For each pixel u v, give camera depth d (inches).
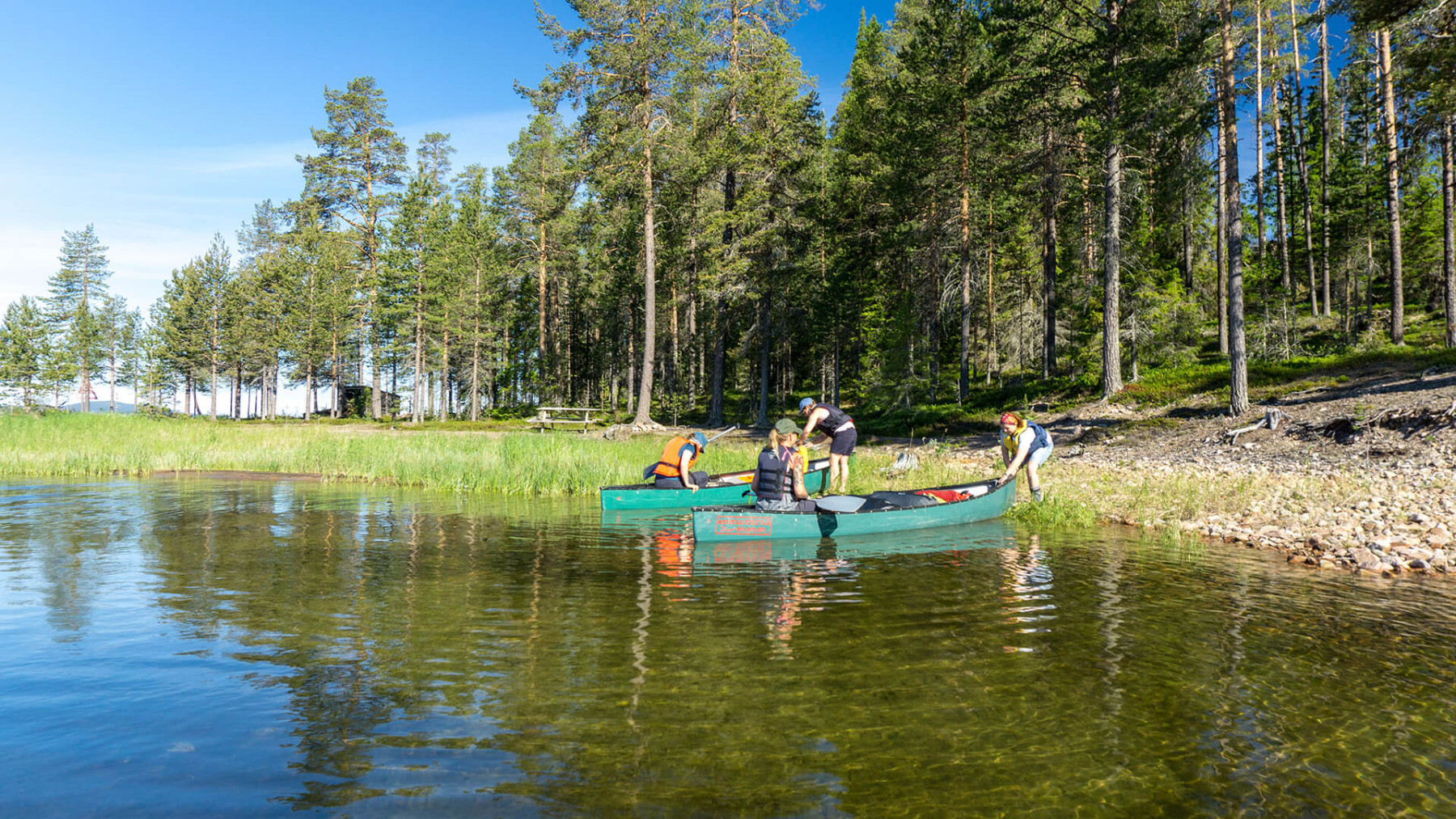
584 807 87.3
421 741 105.4
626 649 148.3
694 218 1156.5
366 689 125.4
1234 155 651.5
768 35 1100.5
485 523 332.2
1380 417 517.7
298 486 485.1
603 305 1715.1
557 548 269.1
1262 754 105.7
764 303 1228.5
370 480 527.2
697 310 1614.2
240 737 105.5
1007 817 86.6
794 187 1191.6
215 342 2289.6
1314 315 1194.6
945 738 109.0
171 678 129.0
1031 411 884.0
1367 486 389.1
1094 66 793.6
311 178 1691.7
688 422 1446.9
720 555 260.2
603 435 1009.5
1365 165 1168.8
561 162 1545.3
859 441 922.1
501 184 1550.2
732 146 1112.2
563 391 1782.7
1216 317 1294.3
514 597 191.8
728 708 118.9
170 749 101.6
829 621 171.2
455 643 151.4
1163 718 117.5
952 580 218.1
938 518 333.4
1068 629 166.1
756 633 160.4
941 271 1108.5
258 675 131.3
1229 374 789.9
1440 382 578.6
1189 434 640.4
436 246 1657.2
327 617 170.4
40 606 176.6
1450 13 560.1
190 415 2379.4
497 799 88.7
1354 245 1202.0
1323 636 162.6
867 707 120.3
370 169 1717.5
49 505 371.2
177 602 182.1
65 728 107.8
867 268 1254.3
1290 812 89.3
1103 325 941.8
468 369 1959.9
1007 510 379.9
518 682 129.0
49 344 2263.8
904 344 996.6
